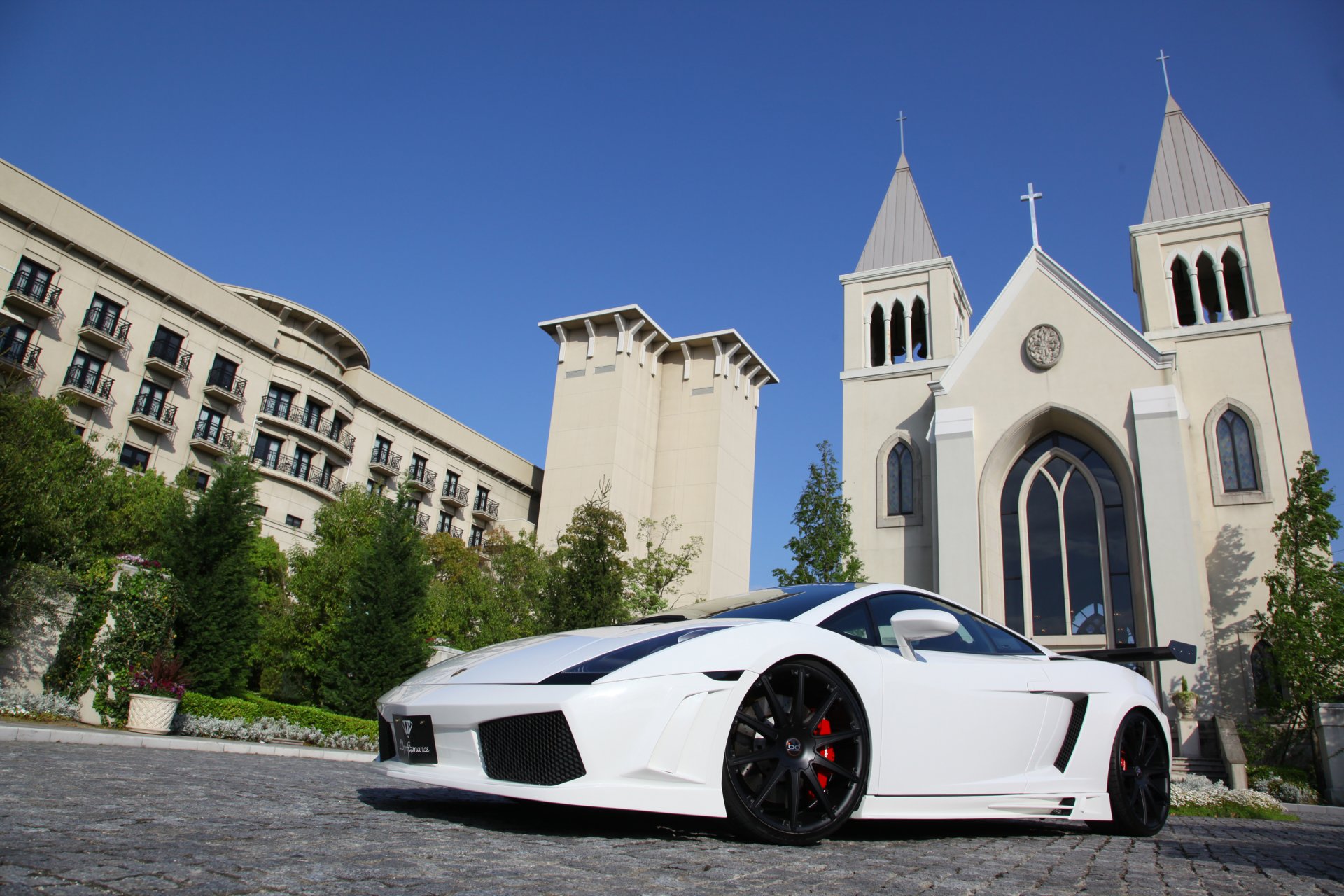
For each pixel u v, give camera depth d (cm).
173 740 1033
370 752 1489
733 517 5716
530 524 5547
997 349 2509
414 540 2012
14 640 1228
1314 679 1870
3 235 3253
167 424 3697
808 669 354
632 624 427
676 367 5959
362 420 4747
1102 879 302
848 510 2238
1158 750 515
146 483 2750
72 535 1623
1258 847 479
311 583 2450
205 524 1666
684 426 5788
